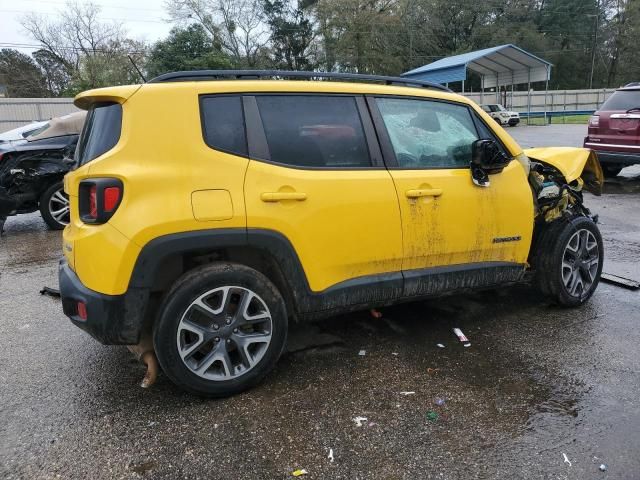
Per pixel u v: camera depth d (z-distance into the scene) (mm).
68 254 3162
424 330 4039
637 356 3572
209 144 2998
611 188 10766
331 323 4168
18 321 4445
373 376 3348
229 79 3242
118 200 2799
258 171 3072
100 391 3236
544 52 61844
